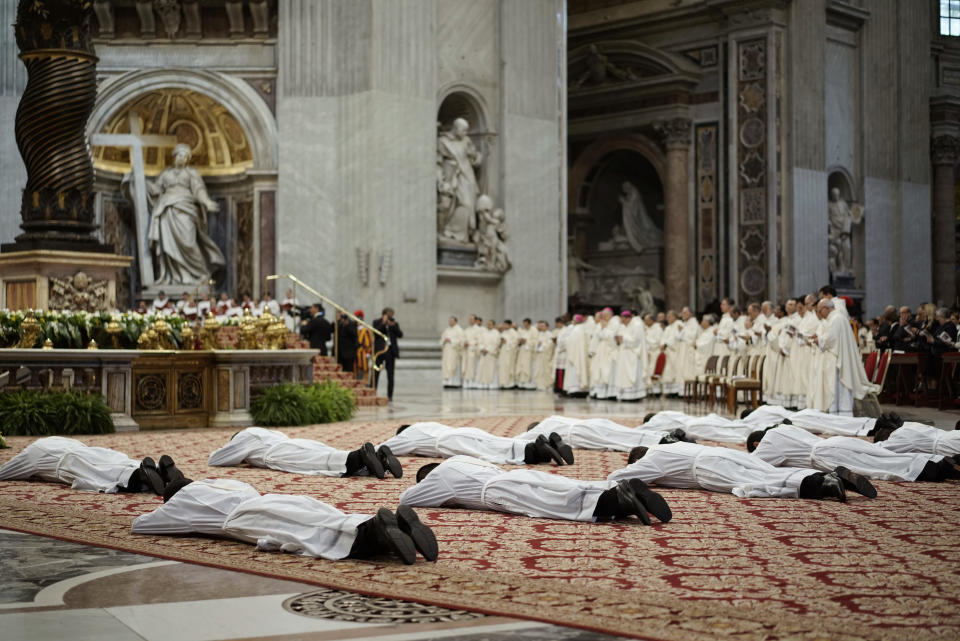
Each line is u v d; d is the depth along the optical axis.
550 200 27.41
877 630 3.71
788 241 30.81
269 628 3.86
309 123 24.38
